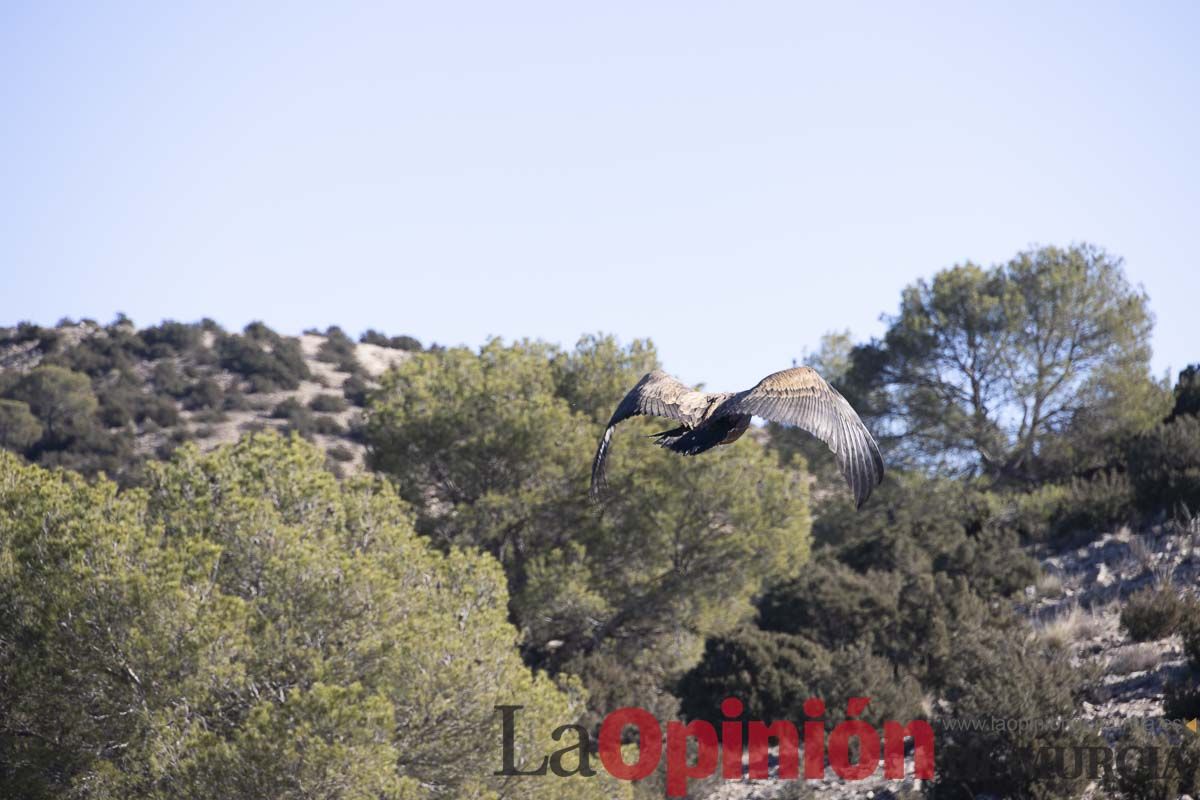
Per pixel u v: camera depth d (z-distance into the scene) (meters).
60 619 45.69
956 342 119.44
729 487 85.75
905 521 104.12
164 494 55.78
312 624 49.31
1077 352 117.75
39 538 48.16
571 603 83.00
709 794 58.88
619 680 79.69
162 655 45.53
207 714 47.41
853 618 75.50
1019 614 75.62
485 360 93.81
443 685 48.97
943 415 119.00
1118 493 89.94
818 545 119.75
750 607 89.44
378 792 42.91
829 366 147.00
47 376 196.88
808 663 66.81
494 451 86.81
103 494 52.50
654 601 86.50
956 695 59.72
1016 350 116.44
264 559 51.50
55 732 46.84
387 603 50.44
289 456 59.44
